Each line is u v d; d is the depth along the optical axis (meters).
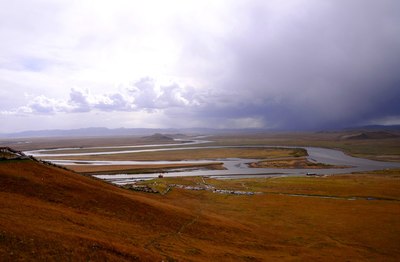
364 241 49.41
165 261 30.05
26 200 35.84
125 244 31.39
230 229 50.00
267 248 44.09
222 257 36.34
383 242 48.97
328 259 41.41
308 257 41.66
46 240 25.75
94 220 36.47
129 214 43.38
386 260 41.88
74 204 40.03
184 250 35.53
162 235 39.50
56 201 39.00
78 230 30.97
